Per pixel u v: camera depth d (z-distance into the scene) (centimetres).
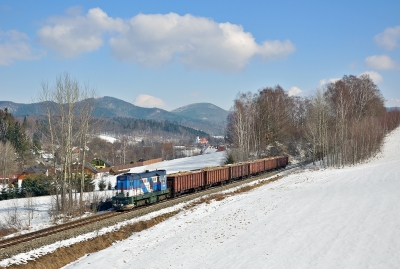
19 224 2814
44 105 3512
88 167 7556
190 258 2123
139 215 3142
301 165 8062
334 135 7650
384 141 9662
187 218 3150
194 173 4453
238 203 3556
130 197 3294
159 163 11856
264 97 9294
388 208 2659
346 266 1773
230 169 5353
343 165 6975
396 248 1903
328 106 9112
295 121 11562
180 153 19250
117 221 2897
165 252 2248
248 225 2712
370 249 1942
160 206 3478
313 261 1884
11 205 4116
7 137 9881
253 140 8738
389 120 12062
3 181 6831
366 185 3972
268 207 3212
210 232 2630
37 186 5322
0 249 2038
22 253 2067
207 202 3781
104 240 2514
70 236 2448
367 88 10525
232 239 2419
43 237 2309
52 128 3609
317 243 2141
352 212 2689
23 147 9344
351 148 7338
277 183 5188
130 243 2484
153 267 2012
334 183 4453
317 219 2630
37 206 3900
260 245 2233
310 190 3981
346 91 9988
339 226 2397
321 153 8250
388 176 4550
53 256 2123
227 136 10394
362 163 7194
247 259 2017
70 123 3516
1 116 10762
